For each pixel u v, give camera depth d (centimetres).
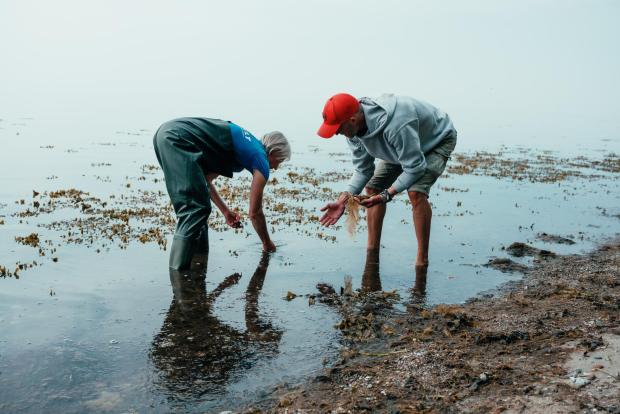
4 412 336
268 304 527
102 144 1861
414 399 350
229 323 479
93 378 380
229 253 690
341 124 588
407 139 580
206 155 627
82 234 743
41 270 595
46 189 1046
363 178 681
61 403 348
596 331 446
